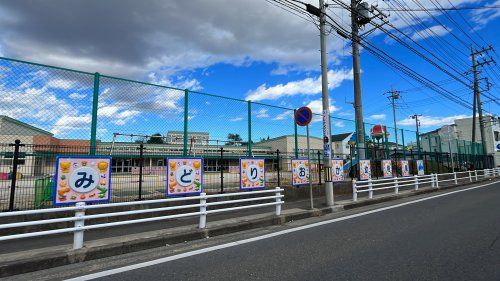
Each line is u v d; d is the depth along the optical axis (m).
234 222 7.78
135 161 9.17
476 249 5.58
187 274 4.61
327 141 11.32
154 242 6.20
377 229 7.43
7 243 6.40
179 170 9.60
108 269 4.91
